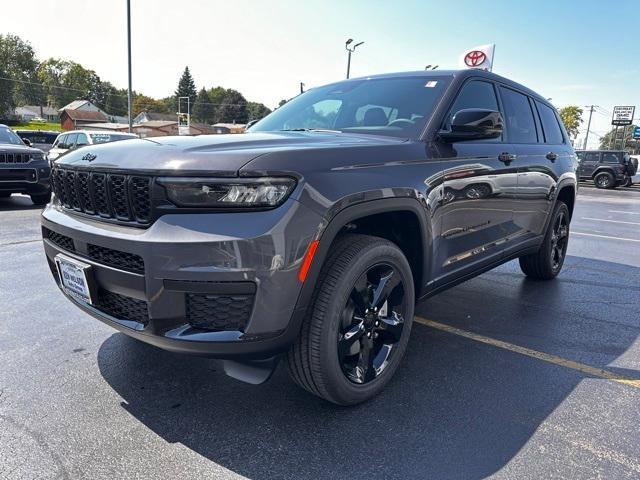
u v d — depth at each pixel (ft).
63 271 8.05
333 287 7.12
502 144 11.46
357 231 8.57
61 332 10.75
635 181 80.07
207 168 6.23
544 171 13.53
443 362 9.79
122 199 6.91
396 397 8.34
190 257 6.17
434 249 9.14
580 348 10.70
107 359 9.49
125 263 6.76
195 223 6.26
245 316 6.40
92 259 7.29
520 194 12.32
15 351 9.77
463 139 9.13
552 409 8.08
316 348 7.11
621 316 12.90
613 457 6.82
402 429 7.40
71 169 7.83
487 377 9.18
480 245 10.93
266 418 7.61
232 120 388.98
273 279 6.29
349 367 7.86
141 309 6.85
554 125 15.51
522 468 6.55
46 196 30.86
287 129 10.89
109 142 8.37
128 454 6.67
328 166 6.96
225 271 6.15
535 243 14.23
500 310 13.16
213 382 8.70
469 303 13.73
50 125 319.06
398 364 8.79
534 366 9.71
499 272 17.56
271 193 6.29
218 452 6.77
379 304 8.05
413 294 8.82
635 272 18.01
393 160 8.07
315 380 7.34
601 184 75.77
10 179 28.22
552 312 13.10
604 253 21.83
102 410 7.73
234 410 7.82
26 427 7.22
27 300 12.78
